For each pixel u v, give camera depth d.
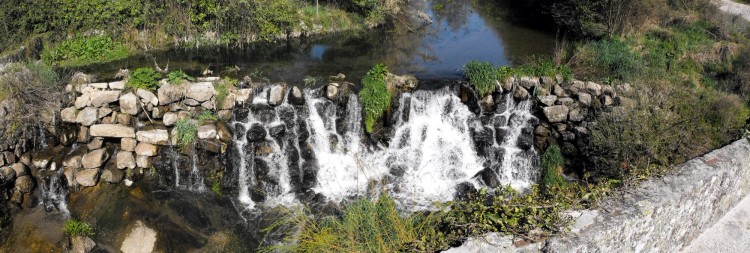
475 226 5.85
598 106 13.15
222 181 12.05
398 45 17.64
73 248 10.22
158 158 11.88
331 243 6.44
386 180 12.66
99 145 11.79
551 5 19.61
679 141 11.52
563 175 13.13
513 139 13.61
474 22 20.70
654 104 12.59
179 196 11.70
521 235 5.49
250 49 16.64
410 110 13.27
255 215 11.41
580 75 14.35
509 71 13.74
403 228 6.34
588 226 5.66
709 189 6.96
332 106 12.86
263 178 12.18
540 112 13.43
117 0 15.69
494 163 13.50
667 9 17.53
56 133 11.65
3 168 10.64
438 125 13.52
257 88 12.87
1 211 10.55
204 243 10.57
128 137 11.75
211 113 12.27
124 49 15.40
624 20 16.88
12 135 10.95
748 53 14.62
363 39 18.30
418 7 22.52
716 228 7.50
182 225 10.94
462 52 16.89
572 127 13.25
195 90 12.12
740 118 12.72
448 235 5.92
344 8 19.83
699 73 14.78
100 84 12.12
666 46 15.84
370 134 12.98
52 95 11.67
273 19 17.39
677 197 6.37
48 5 14.55
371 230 6.41
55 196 11.35
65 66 14.13
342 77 14.12
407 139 13.30
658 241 6.50
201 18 16.38
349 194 12.23
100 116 11.80
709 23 17.17
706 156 7.38
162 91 12.03
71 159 11.47
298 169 12.51
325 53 16.56
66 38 14.91
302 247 7.14
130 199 11.41
